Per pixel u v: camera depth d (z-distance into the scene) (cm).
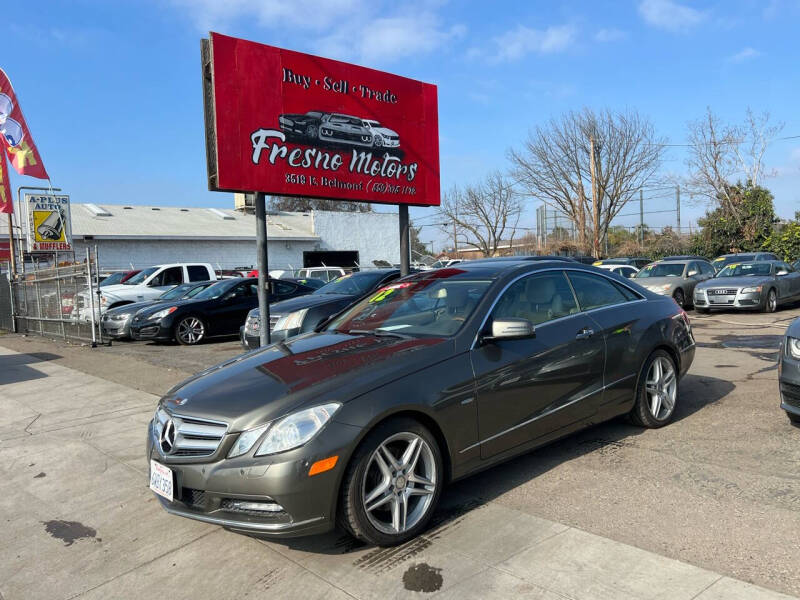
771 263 1545
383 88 871
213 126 723
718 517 357
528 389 417
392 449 353
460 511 387
